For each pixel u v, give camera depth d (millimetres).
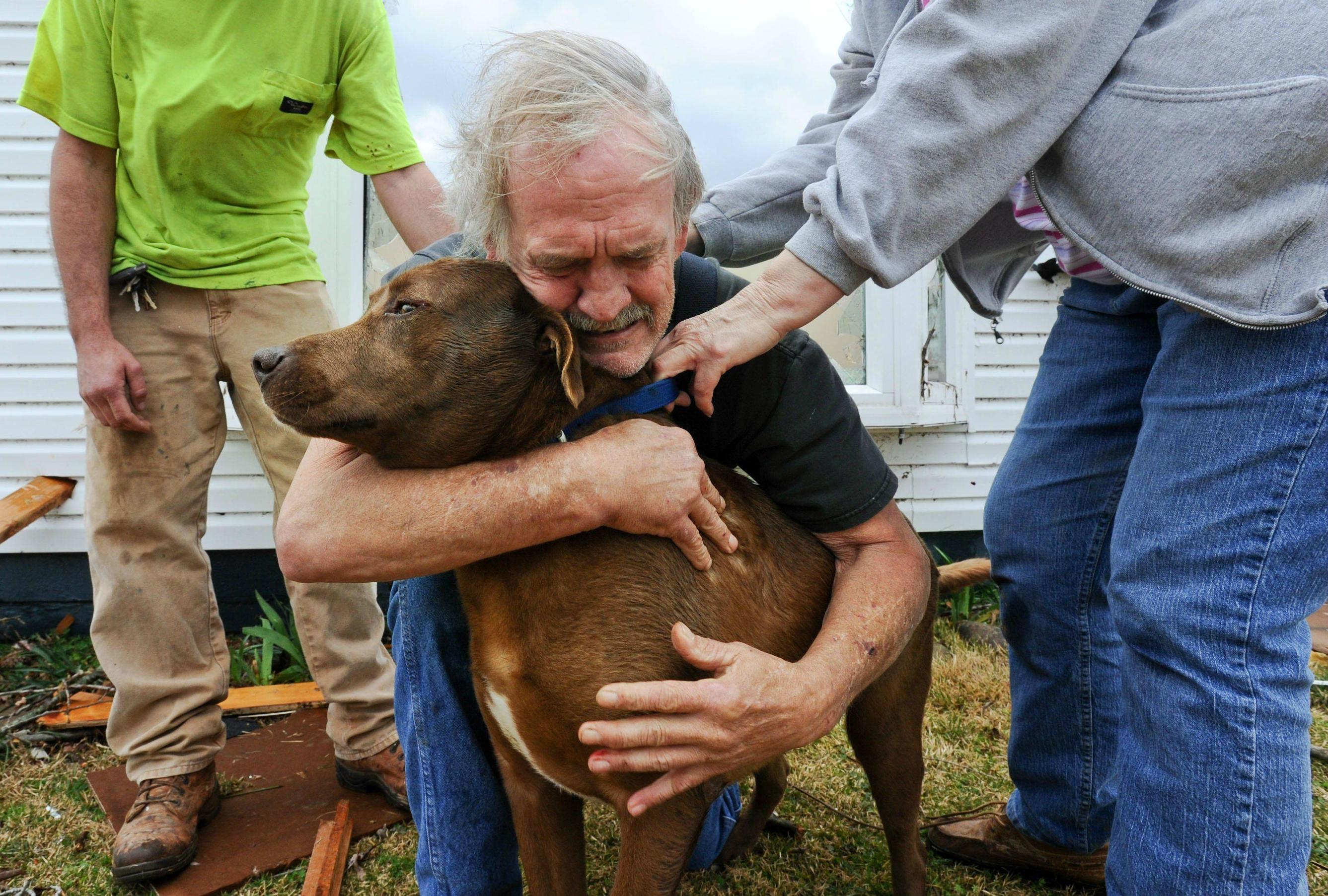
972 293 2514
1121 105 1632
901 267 1677
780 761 2582
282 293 2871
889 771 2203
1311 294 1428
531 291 1671
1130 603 1703
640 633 1643
